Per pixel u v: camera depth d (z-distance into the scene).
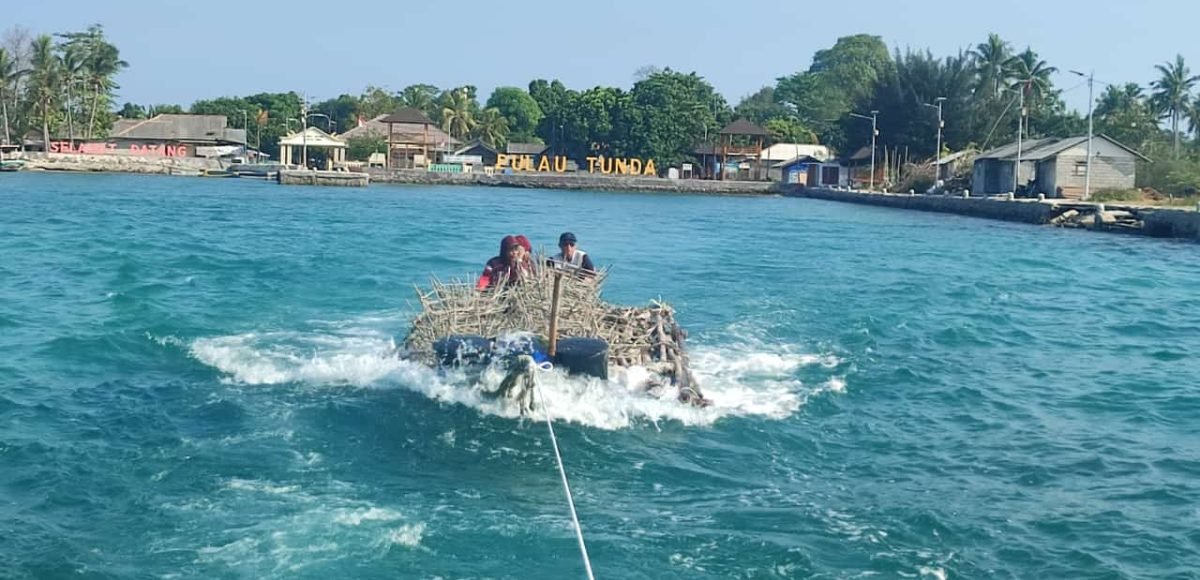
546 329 13.57
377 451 10.89
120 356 15.24
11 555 8.30
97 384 13.59
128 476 10.07
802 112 152.50
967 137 94.75
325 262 27.88
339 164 98.88
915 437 12.22
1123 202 60.00
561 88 146.75
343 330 17.50
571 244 16.33
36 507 9.30
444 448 11.02
